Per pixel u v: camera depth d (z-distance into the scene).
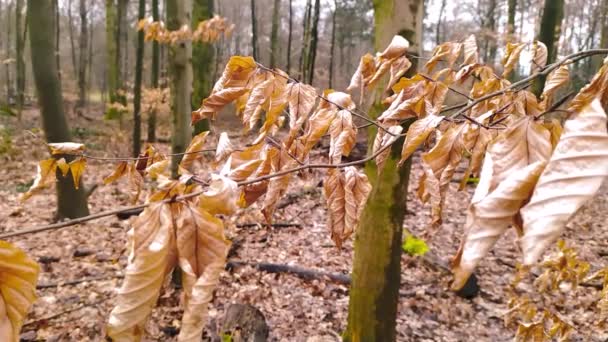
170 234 0.68
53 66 5.48
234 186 0.77
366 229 2.92
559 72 1.24
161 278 0.67
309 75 16.62
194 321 0.65
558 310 4.40
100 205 6.99
